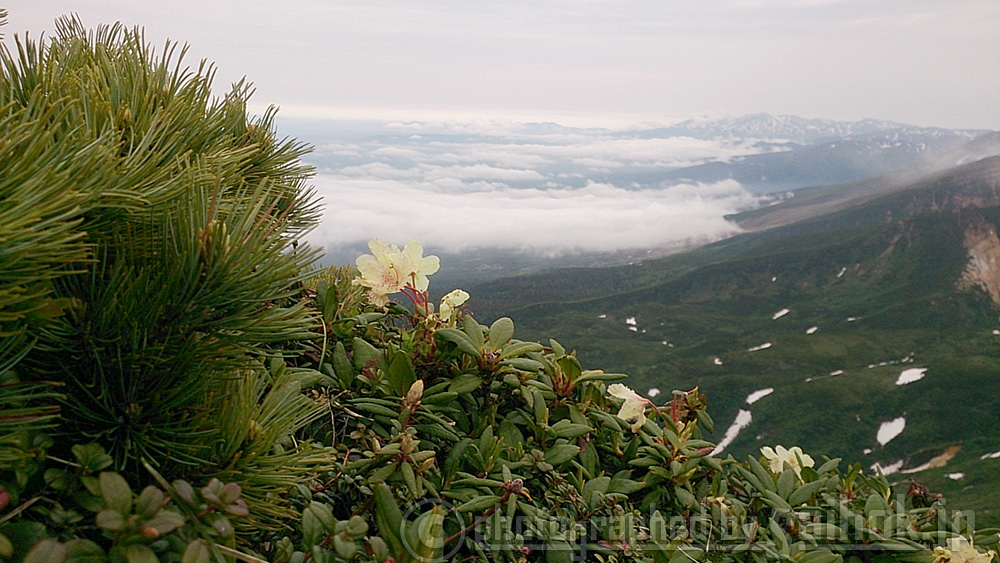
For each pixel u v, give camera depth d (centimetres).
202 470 122
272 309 130
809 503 228
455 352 214
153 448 116
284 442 156
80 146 111
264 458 127
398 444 167
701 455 218
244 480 122
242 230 123
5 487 98
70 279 114
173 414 122
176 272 117
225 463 123
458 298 226
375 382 199
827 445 10562
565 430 206
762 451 261
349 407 195
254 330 123
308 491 154
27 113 108
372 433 182
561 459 198
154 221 121
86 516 107
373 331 229
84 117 131
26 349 99
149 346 115
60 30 186
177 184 123
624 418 223
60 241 95
